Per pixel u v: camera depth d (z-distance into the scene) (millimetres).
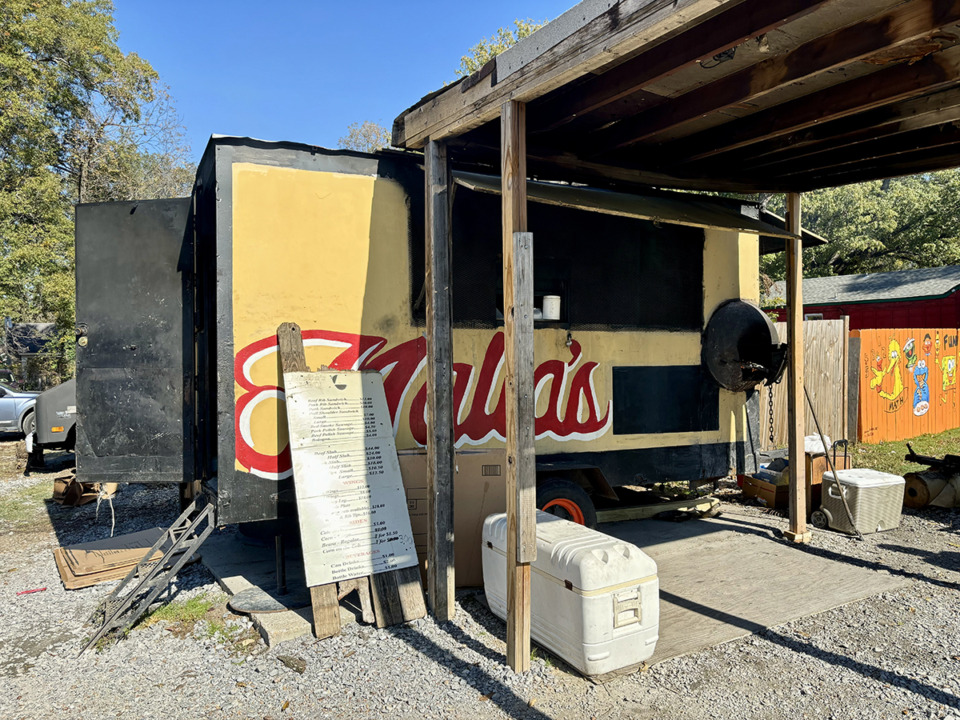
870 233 31156
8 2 16250
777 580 4750
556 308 5383
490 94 3541
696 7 2404
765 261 30141
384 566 4160
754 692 3246
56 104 18344
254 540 5820
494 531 4141
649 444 5832
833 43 3148
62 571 5082
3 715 3164
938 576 4809
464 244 5055
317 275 4578
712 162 5270
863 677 3377
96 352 4754
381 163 4785
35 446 9766
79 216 4754
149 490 8367
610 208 4531
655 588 3484
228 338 4336
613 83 3633
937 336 11852
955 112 3918
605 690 3279
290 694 3295
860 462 8789
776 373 6051
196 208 4859
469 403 5066
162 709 3188
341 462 4285
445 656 3637
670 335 5957
